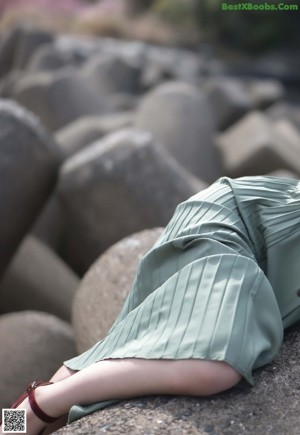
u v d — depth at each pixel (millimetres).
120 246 2238
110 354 1602
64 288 3301
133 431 1447
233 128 6055
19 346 2318
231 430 1441
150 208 3031
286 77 16703
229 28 20125
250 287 1553
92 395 1552
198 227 1654
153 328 1568
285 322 1668
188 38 19625
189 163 5039
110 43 14367
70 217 3143
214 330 1491
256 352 1496
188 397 1513
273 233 1676
